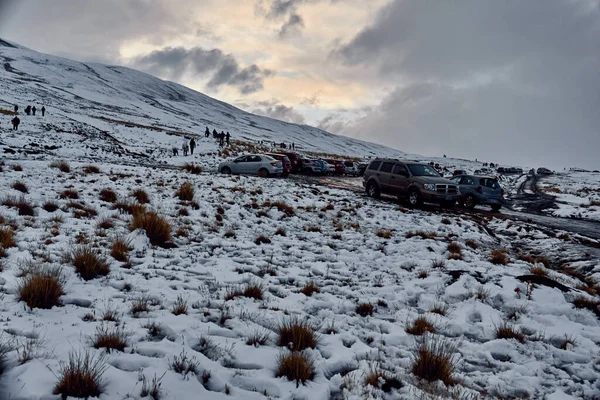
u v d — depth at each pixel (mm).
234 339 4242
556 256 10773
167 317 4566
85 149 29516
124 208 10477
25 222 8031
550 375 4113
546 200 26156
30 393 2854
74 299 4848
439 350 4105
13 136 28109
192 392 3152
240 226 10703
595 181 60312
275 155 26734
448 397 3475
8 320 4031
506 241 12492
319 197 16969
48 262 5852
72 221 8688
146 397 2996
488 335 5004
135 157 31406
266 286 6219
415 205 17141
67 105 87625
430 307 5883
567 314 5621
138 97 169625
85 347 3621
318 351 4180
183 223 10008
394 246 9664
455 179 19859
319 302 5707
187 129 98562
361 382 3625
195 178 17594
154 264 6691
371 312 5535
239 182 17938
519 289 6277
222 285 6059
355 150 185500
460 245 10094
